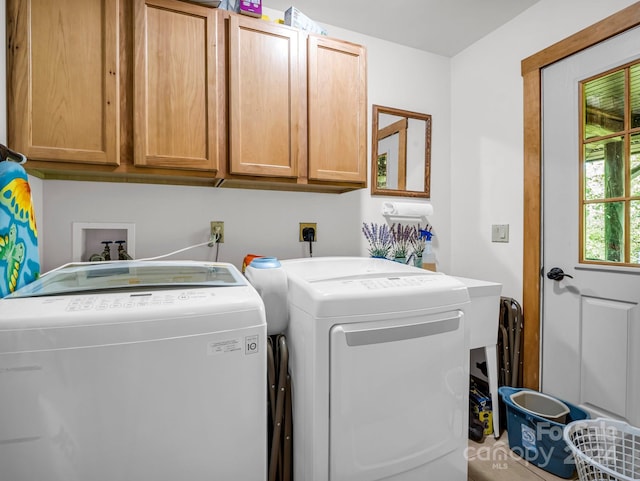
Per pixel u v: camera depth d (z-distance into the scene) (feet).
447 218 7.95
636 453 4.58
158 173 4.46
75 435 2.28
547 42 5.87
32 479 2.22
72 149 3.98
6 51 3.76
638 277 4.75
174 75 4.40
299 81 5.15
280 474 3.58
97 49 4.08
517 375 6.03
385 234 7.11
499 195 6.78
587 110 5.35
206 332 2.56
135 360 2.38
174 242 5.54
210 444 2.60
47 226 4.86
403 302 3.38
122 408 2.36
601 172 5.19
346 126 5.46
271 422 3.60
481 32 6.93
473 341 5.31
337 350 3.10
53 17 3.91
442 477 3.70
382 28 6.79
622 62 4.87
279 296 3.62
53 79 3.91
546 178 5.91
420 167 7.54
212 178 4.90
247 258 5.24
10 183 2.86
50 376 2.22
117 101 4.15
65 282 3.11
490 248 6.97
